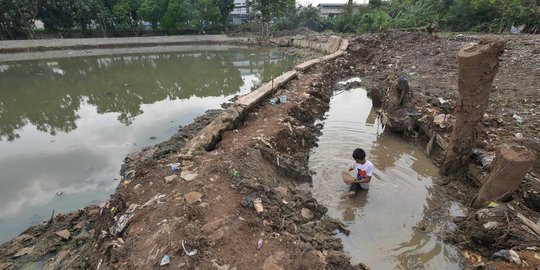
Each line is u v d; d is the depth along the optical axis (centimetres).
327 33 3472
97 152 867
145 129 1030
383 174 639
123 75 1961
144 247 377
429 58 1493
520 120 709
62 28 3475
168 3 3812
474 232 435
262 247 380
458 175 593
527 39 1531
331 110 1060
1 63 2470
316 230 470
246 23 4666
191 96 1445
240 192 474
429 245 451
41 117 1182
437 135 692
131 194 499
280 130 726
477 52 481
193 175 517
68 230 538
